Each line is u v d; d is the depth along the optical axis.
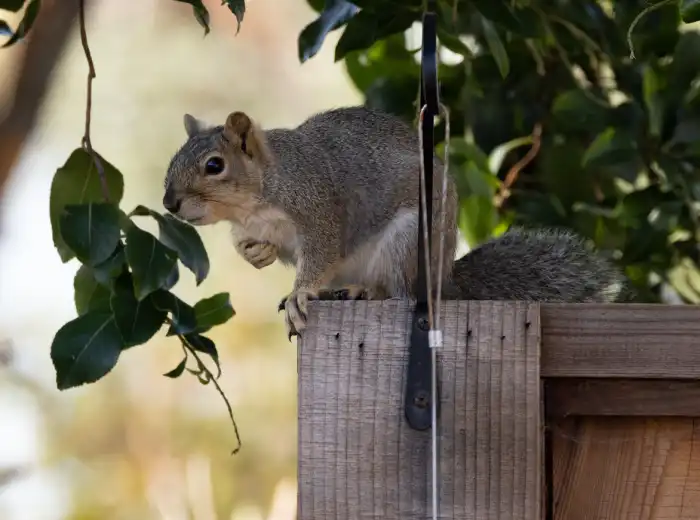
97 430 16.98
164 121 19.12
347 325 5.66
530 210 9.17
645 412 5.68
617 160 8.27
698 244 8.73
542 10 8.23
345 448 5.58
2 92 11.87
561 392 5.72
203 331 6.72
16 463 16.20
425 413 5.52
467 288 8.38
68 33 11.84
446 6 7.80
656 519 5.72
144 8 19.56
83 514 15.33
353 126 8.66
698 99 8.16
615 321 5.62
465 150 8.76
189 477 15.87
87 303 6.58
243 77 19.56
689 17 6.45
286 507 14.43
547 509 5.75
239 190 8.34
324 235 8.45
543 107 9.25
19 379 17.09
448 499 5.50
